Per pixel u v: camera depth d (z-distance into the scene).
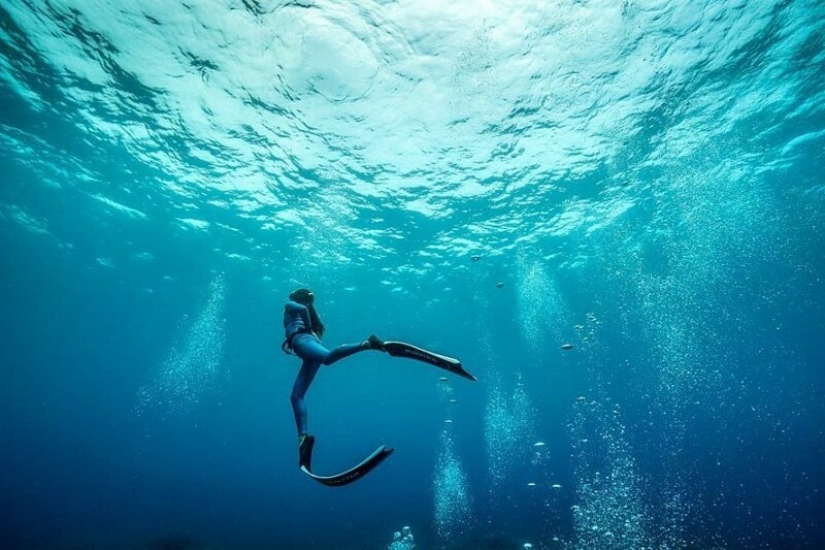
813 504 19.28
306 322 3.64
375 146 13.09
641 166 14.93
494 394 56.44
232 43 9.66
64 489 82.94
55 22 9.22
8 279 22.98
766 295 28.69
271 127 12.18
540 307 28.66
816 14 9.77
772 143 14.39
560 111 12.15
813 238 21.16
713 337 38.66
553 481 52.31
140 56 9.99
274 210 16.38
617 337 36.62
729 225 19.62
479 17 9.34
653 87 11.61
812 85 11.94
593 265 23.03
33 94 11.23
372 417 72.94
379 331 31.20
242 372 42.56
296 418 3.03
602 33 9.91
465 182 15.09
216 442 111.38
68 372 43.47
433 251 19.98
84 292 24.62
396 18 9.27
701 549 13.13
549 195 16.17
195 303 26.14
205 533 23.28
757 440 95.94
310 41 9.66
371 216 16.77
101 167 14.19
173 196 15.66
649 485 28.12
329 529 25.48
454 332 32.59
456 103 11.62
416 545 17.62
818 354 47.66
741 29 10.10
